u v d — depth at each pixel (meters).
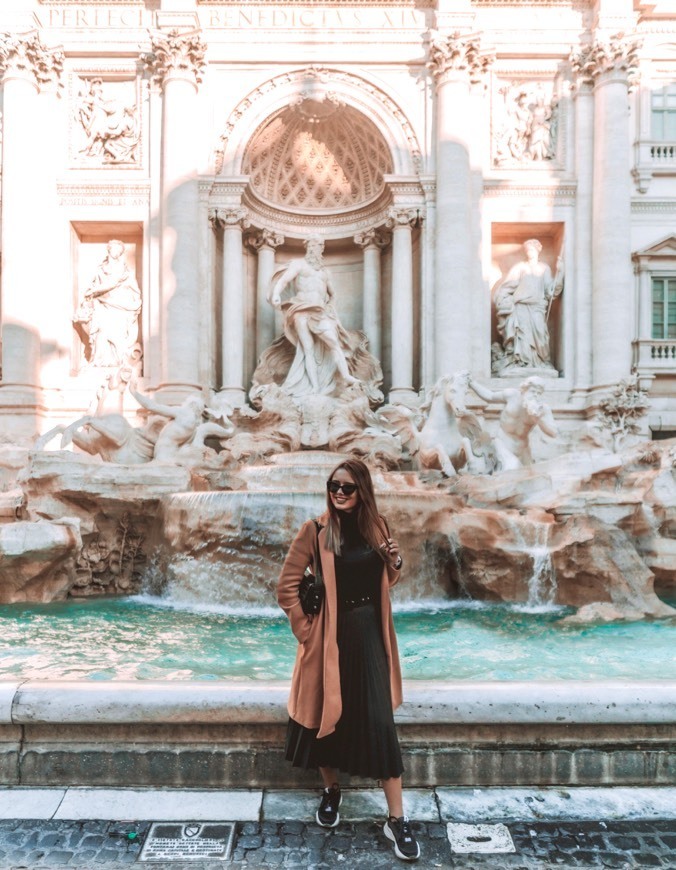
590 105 21.59
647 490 13.20
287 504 10.83
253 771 4.04
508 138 21.89
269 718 3.99
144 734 4.07
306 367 20.45
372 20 21.52
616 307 20.77
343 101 21.56
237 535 10.82
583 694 4.11
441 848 3.44
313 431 18.97
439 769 4.07
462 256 20.62
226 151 21.39
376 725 3.42
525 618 9.39
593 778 4.09
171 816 3.70
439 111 20.98
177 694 4.06
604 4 20.92
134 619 9.44
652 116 22.56
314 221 23.80
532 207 21.75
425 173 21.19
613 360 20.72
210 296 21.20
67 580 11.34
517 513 11.55
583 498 11.42
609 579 9.84
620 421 20.45
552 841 3.50
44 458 12.18
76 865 3.27
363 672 3.48
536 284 21.83
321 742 3.55
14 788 4.00
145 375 21.17
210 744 4.07
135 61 21.41
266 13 21.53
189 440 16.52
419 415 17.67
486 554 10.89
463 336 20.55
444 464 14.93
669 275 22.02
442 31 20.88
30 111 20.70
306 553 3.61
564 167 21.84
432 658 6.93
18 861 3.29
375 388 21.28
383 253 23.45
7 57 20.52
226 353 21.17
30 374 20.30
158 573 12.12
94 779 4.04
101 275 21.70
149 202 21.34
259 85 21.39
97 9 21.33
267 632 8.48
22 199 20.45
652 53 22.45
